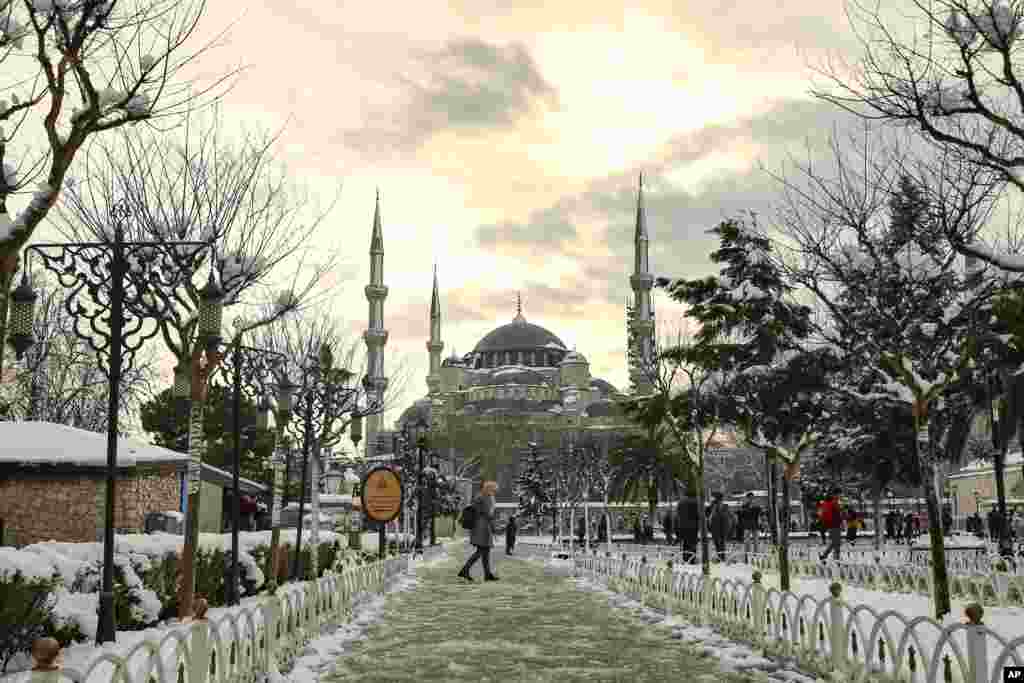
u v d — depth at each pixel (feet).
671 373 71.97
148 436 163.12
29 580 31.24
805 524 220.23
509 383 609.01
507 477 446.60
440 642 39.06
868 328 45.39
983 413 82.94
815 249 45.21
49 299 106.73
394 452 172.76
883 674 23.80
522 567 102.37
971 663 18.76
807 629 30.63
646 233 495.41
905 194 43.70
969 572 61.41
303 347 93.86
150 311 42.27
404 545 128.47
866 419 100.01
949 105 34.32
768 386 60.54
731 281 62.80
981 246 36.45
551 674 31.14
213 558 52.11
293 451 97.66
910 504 239.71
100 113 30.89
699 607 43.06
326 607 43.19
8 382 102.89
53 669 14.34
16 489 71.10
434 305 651.25
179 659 20.15
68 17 30.12
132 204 48.16
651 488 187.11
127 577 38.83
